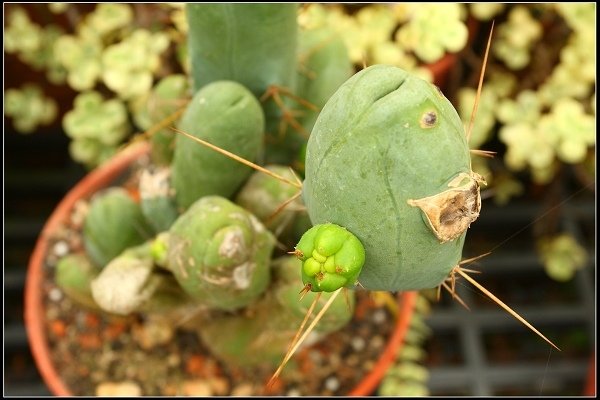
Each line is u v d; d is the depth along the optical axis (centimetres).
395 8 65
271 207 40
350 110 25
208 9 36
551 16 69
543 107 70
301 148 44
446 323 64
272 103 41
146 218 47
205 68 39
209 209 35
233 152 37
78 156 66
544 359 65
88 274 47
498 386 62
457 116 25
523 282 67
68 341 54
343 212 26
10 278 65
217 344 45
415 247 26
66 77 68
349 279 25
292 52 39
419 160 24
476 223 69
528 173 71
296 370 52
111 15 65
